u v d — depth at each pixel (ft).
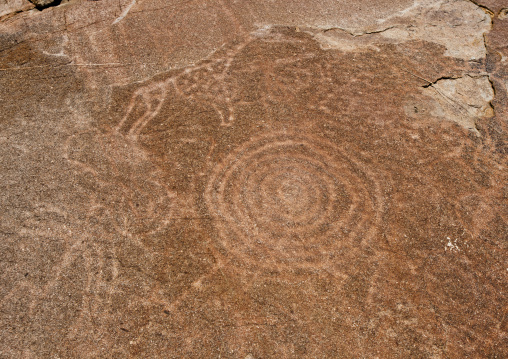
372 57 14.26
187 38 14.61
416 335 8.28
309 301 8.63
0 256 9.08
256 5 16.21
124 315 8.30
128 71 13.37
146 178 10.64
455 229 10.00
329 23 15.60
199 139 11.57
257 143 11.55
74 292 8.59
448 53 14.55
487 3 16.78
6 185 10.34
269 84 13.15
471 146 11.80
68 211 9.91
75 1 15.64
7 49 13.83
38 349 7.84
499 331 8.45
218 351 7.89
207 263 9.13
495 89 13.35
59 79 12.97
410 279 9.09
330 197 10.48
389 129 12.07
